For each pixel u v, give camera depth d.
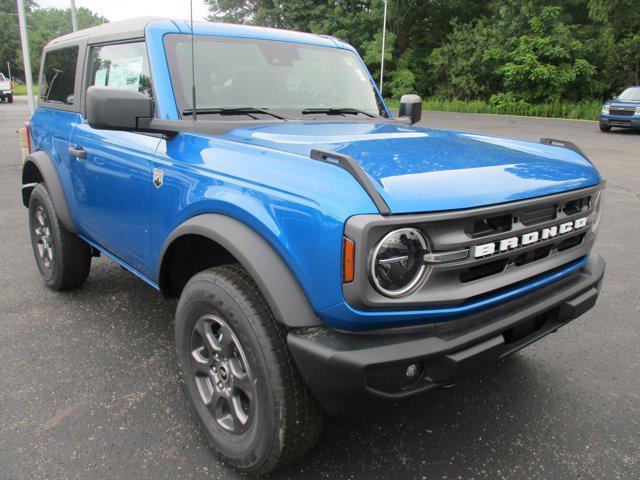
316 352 1.80
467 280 1.95
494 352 2.00
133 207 2.85
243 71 3.09
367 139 2.46
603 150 13.77
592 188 2.40
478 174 2.09
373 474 2.29
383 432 2.58
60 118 3.83
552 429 2.61
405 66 35.94
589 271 2.57
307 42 3.57
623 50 27.66
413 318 1.83
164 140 2.67
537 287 2.21
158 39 2.90
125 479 2.24
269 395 1.99
